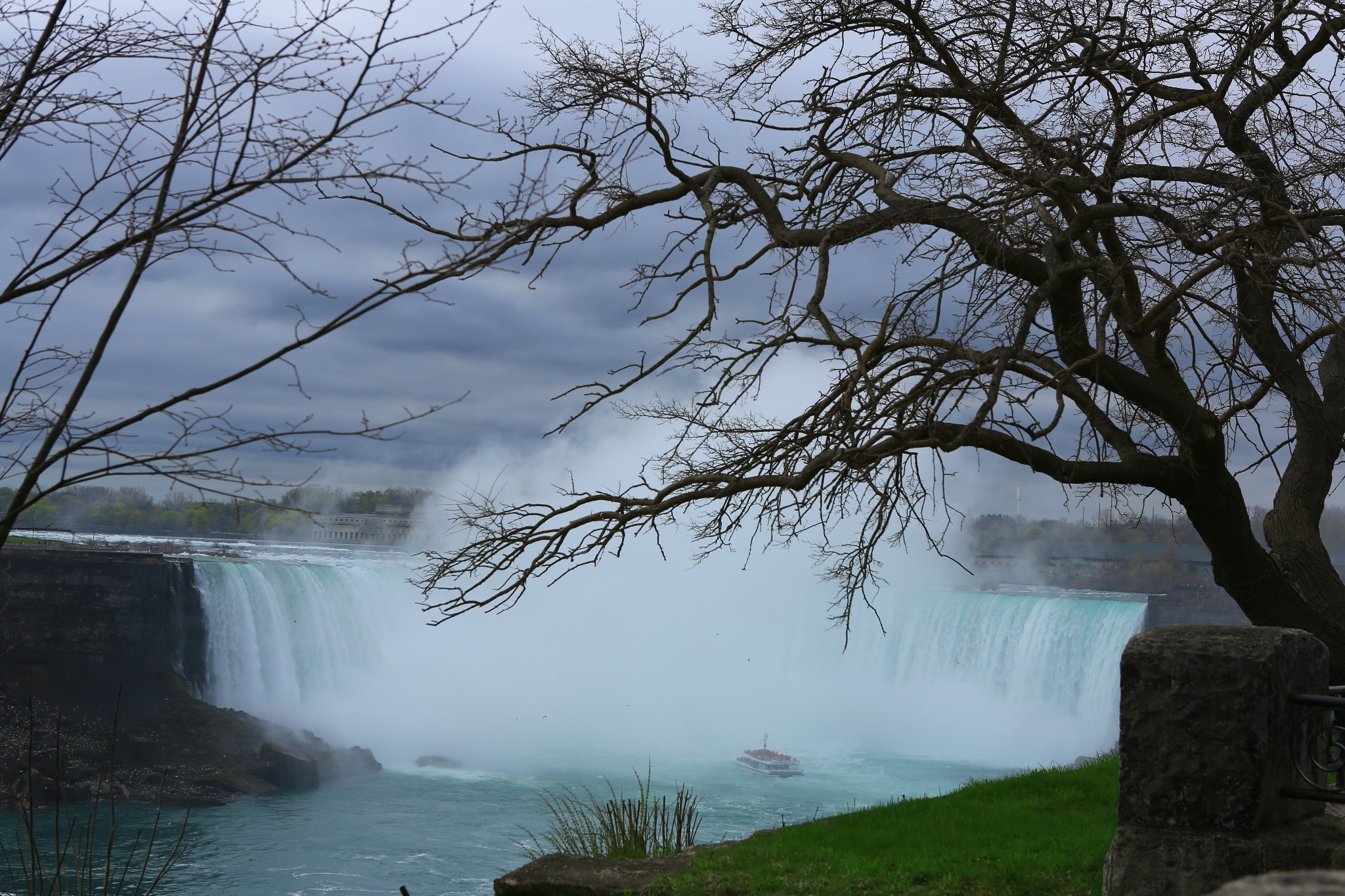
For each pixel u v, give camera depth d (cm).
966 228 870
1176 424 866
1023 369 843
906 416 885
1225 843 530
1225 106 910
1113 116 849
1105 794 1010
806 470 874
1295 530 1052
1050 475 907
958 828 911
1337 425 1032
